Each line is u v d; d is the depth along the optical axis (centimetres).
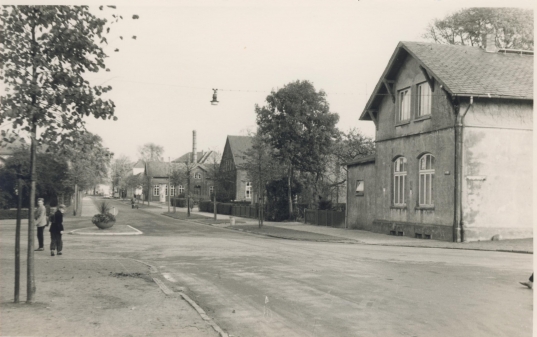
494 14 3697
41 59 788
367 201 3061
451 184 2258
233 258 1642
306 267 1395
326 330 723
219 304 905
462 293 992
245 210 5150
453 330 717
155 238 2625
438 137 2355
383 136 2850
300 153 4309
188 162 5462
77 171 4731
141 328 705
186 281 1166
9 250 1878
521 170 2292
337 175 4972
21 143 840
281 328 736
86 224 3716
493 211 2261
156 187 11194
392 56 2652
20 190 862
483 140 2255
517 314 812
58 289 998
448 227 2269
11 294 941
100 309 823
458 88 2200
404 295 973
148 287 1038
